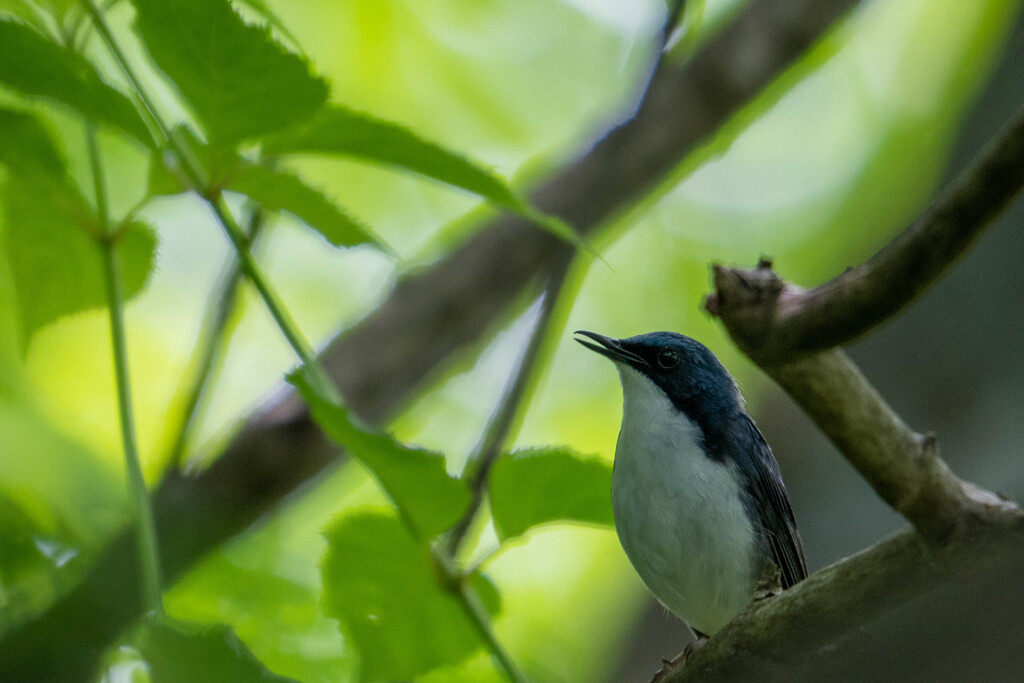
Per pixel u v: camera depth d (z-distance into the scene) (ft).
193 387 29.55
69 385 39.96
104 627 20.56
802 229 59.62
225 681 12.97
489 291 37.76
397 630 20.67
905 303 17.26
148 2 16.14
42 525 26.32
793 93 61.72
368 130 17.57
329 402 15.96
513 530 19.72
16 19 16.70
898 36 59.16
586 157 40.29
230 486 29.58
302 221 18.75
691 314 58.03
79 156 24.63
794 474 42.88
